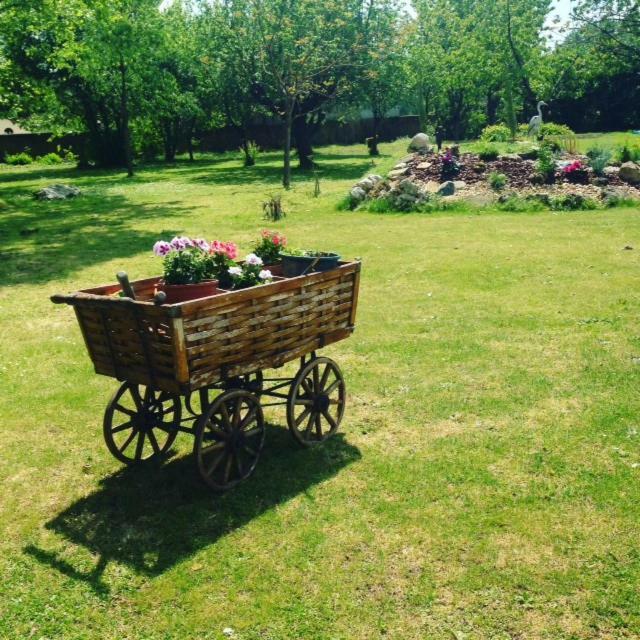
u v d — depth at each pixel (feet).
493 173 69.31
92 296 15.80
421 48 171.01
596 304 32.27
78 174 133.59
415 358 26.22
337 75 115.55
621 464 17.66
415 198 66.33
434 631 12.20
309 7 110.83
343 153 160.66
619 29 183.62
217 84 125.90
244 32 116.47
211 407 16.20
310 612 12.78
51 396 23.91
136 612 13.01
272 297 16.83
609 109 192.85
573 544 14.48
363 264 42.73
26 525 16.06
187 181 110.52
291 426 18.51
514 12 182.39
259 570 14.03
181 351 14.83
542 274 38.52
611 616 12.43
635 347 26.25
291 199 79.20
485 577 13.55
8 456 19.58
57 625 12.74
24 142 174.50
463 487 16.90
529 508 15.88
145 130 166.09
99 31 114.11
